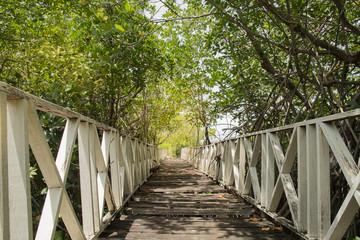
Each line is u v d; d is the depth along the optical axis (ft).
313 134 6.95
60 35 15.08
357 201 5.11
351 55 10.81
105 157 9.50
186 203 13.28
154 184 20.13
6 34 13.10
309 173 6.91
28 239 4.00
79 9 13.17
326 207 6.37
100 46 13.78
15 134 4.09
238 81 17.80
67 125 6.29
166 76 24.90
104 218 9.32
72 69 11.89
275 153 9.21
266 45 15.80
